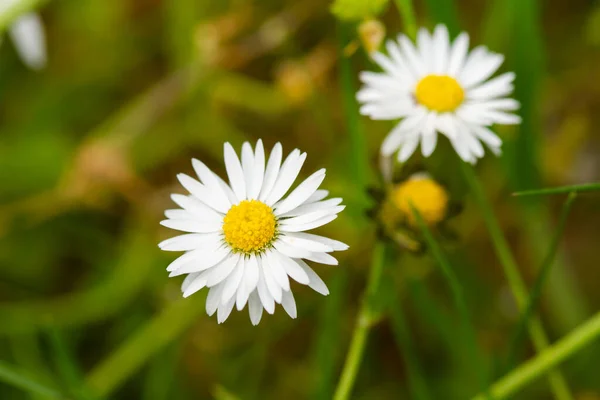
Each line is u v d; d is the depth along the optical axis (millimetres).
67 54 337
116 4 336
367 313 257
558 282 304
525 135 292
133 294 313
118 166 314
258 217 233
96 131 331
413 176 263
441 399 296
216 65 320
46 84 333
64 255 322
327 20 326
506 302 313
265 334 306
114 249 323
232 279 233
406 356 272
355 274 307
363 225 295
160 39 343
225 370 305
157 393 299
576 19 335
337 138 327
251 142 331
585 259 322
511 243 320
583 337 260
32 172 321
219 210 237
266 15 330
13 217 319
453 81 257
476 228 319
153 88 331
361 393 302
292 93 314
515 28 288
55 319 307
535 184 298
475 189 273
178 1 325
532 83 290
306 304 303
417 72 262
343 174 312
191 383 307
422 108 257
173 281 311
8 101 332
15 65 332
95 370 304
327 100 327
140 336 299
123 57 337
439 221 260
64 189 317
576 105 331
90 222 325
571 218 326
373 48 267
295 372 306
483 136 256
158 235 314
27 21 294
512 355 271
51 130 330
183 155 333
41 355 306
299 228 233
